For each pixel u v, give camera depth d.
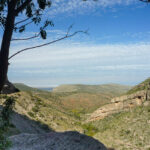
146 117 110.31
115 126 118.69
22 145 12.09
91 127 133.12
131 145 89.19
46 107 121.44
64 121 116.25
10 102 5.27
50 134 14.61
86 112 176.62
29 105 105.94
